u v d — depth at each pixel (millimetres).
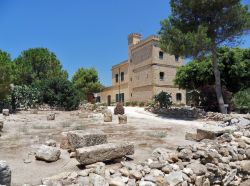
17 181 5918
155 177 5828
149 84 40406
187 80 29641
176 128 14633
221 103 21250
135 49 45031
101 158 6918
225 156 7793
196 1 20672
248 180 7871
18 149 8883
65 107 29203
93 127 15000
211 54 23172
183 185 6051
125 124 16531
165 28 21562
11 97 26656
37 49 45844
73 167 6938
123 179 5617
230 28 21500
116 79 51906
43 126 15117
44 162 7375
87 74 51781
